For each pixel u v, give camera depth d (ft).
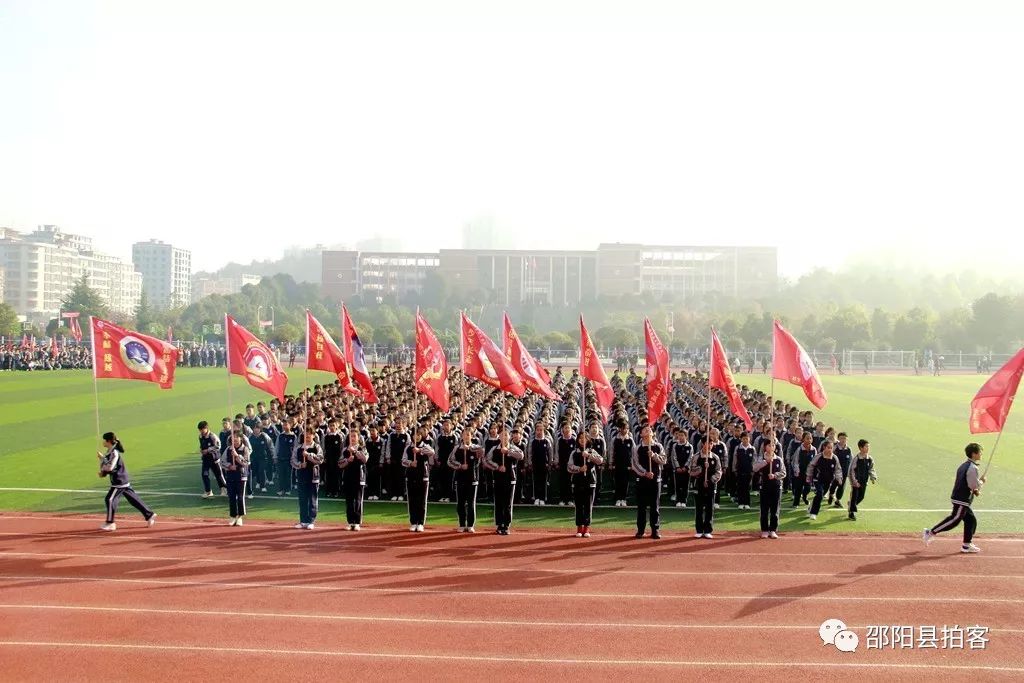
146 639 42.63
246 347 72.95
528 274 596.70
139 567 54.95
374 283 618.44
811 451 79.30
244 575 53.31
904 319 349.00
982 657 42.01
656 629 44.98
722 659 41.19
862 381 255.29
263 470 83.87
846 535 67.67
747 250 596.70
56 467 94.48
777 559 59.41
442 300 562.25
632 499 82.48
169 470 94.79
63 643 42.01
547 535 66.28
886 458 108.78
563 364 342.03
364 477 67.51
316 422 83.05
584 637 43.65
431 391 73.92
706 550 61.87
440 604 48.26
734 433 85.15
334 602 48.32
